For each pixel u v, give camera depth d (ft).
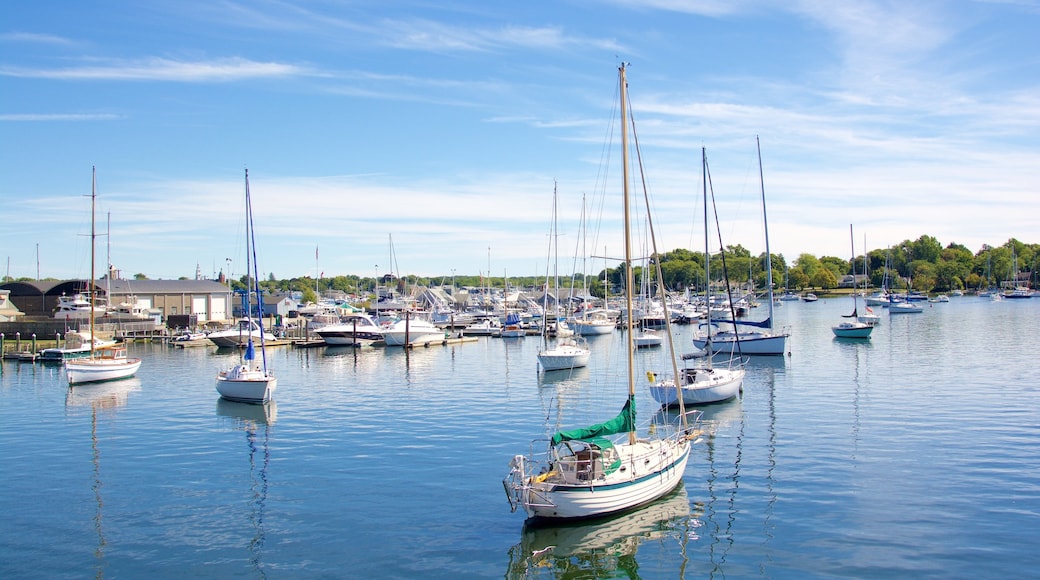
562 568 81.56
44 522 96.43
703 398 164.55
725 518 93.81
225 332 332.80
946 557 80.94
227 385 186.29
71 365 218.38
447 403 178.60
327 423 155.43
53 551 87.10
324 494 106.11
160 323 393.09
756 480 108.37
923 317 445.37
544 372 240.94
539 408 170.71
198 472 118.52
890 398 168.66
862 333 309.22
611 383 214.28
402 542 88.79
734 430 140.05
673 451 105.70
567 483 92.02
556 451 95.45
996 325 372.99
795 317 478.59
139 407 180.04
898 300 601.62
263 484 111.45
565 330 361.30
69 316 382.22
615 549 85.81
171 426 155.53
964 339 302.66
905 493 101.04
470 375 235.20
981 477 106.93
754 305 527.40
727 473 112.16
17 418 166.61
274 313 530.68
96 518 97.76
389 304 564.30
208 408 177.06
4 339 337.31
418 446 132.36
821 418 148.66
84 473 118.73
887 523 90.68
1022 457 116.47
